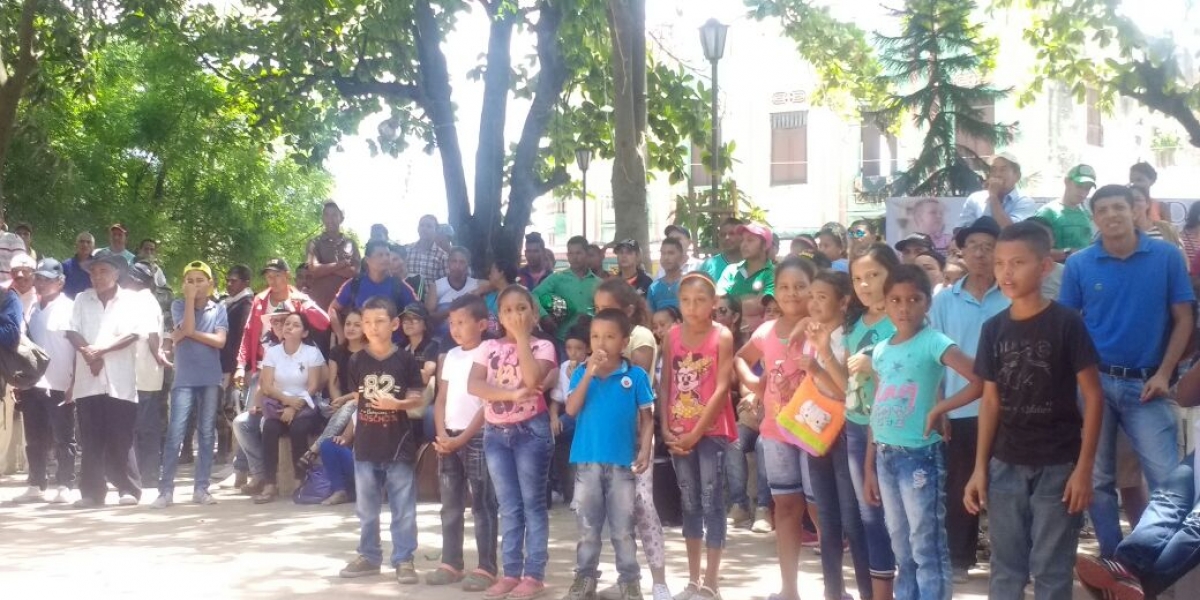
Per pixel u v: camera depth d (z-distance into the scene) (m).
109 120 27.06
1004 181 9.50
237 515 10.89
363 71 18.41
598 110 18.95
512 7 15.62
